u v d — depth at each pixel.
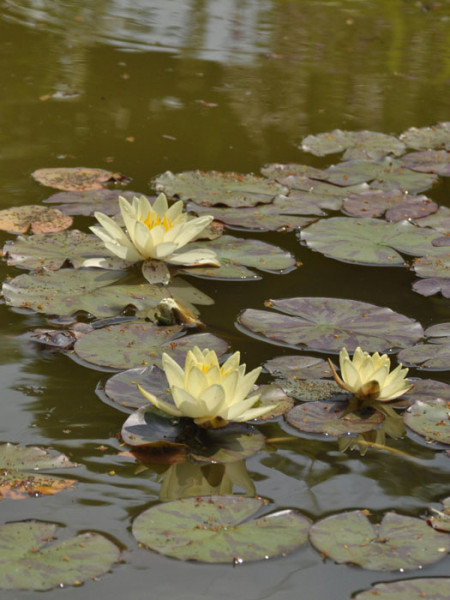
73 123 6.28
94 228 4.16
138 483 2.55
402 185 5.54
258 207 5.03
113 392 3.03
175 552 2.23
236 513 2.41
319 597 2.10
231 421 2.96
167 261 4.19
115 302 3.79
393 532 2.36
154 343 3.40
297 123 6.71
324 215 5.00
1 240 4.34
